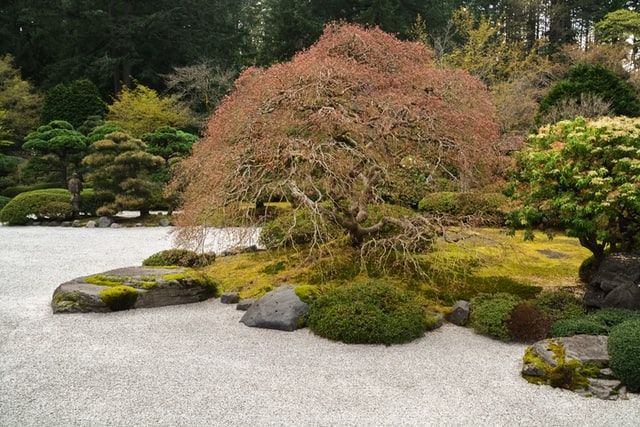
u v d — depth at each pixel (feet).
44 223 41.60
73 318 16.87
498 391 11.60
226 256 25.08
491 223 24.03
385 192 22.48
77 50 77.66
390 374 12.46
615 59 56.29
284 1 67.72
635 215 16.58
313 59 18.26
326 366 12.91
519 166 18.81
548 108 36.88
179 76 72.08
